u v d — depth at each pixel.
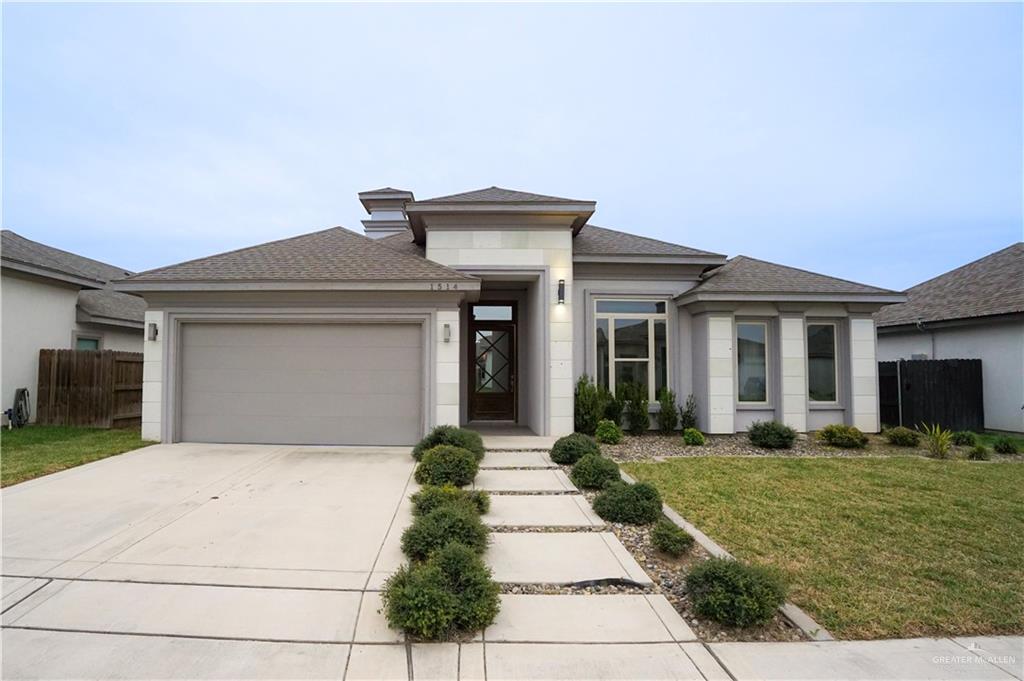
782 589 3.28
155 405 8.98
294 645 2.94
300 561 4.07
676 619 3.29
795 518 5.31
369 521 5.03
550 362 10.07
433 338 8.95
